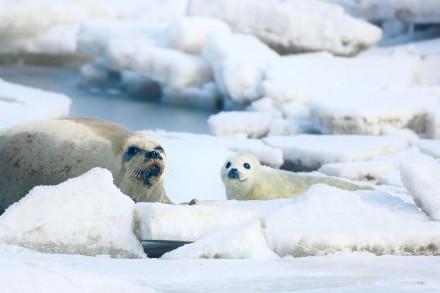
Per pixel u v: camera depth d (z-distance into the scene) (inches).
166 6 1676.9
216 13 1334.9
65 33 1574.8
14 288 281.6
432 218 479.8
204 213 463.2
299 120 1050.7
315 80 1117.7
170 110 1217.4
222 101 1253.1
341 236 433.4
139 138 577.6
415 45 1350.9
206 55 1261.1
